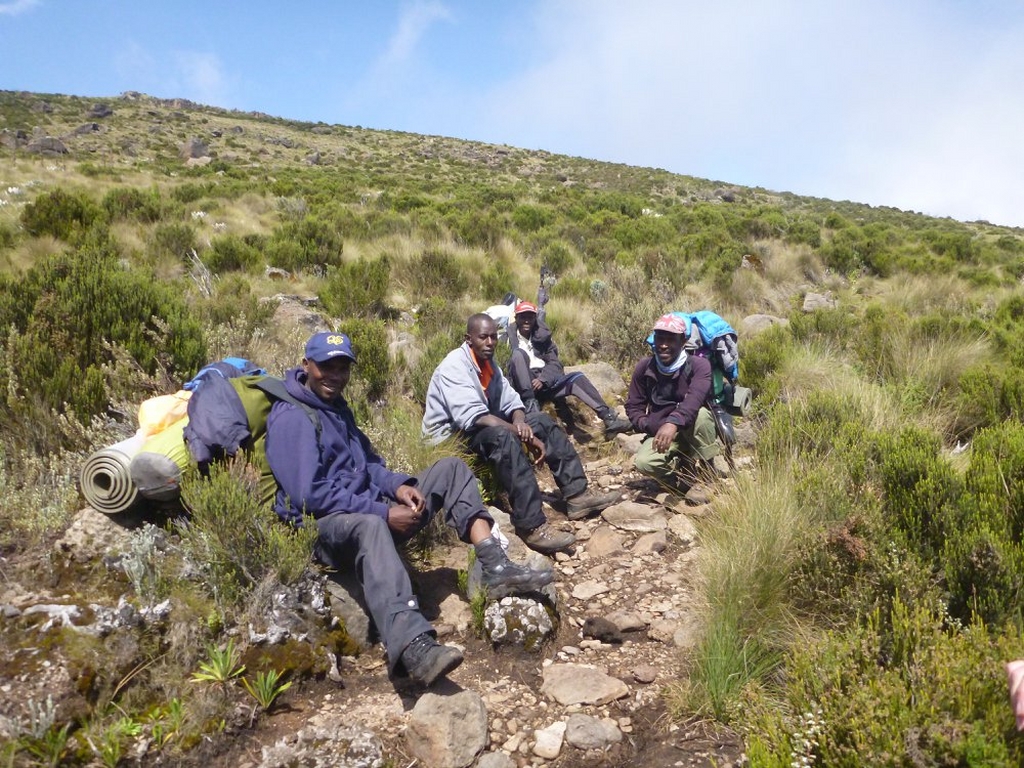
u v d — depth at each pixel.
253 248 10.54
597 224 17.64
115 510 2.97
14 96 67.88
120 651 2.47
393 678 2.83
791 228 19.86
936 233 21.08
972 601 2.62
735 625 2.89
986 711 2.00
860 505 3.25
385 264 9.66
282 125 78.06
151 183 24.42
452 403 4.33
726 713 2.58
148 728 2.35
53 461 3.43
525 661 3.02
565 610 3.42
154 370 4.57
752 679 2.65
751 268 13.51
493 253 12.92
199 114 76.69
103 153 45.72
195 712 2.40
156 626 2.61
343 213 14.98
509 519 4.23
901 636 2.35
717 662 2.69
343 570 3.13
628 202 26.06
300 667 2.70
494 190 30.16
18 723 2.14
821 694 2.22
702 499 4.49
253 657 2.65
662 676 2.89
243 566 2.83
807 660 2.38
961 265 16.08
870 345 7.11
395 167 54.53
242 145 58.66
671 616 3.31
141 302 4.86
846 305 10.90
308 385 3.20
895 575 2.72
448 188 31.11
